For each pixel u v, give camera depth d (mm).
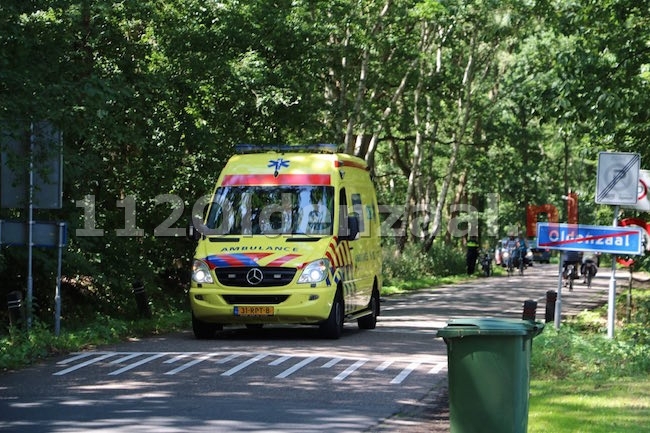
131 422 10867
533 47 43188
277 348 18094
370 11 39438
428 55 46188
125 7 24109
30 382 13805
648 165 27062
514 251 63156
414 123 50875
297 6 31734
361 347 18453
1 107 18297
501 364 8977
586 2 24688
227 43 29172
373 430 10711
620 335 20281
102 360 16156
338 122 35219
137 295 23828
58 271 19344
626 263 26531
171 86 26875
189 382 13844
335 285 20016
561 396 12281
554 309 21344
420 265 52906
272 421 11055
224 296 19734
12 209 22078
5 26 19656
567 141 71375
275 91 28875
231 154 29156
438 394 13344
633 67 24516
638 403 11688
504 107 57750
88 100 19203
